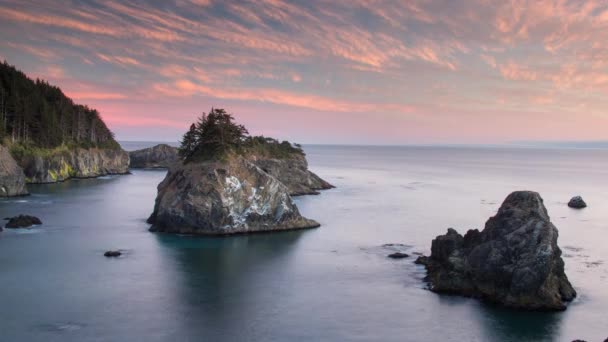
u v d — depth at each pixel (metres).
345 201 140.00
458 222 105.38
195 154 98.50
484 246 59.44
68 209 116.00
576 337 47.22
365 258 74.44
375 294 58.41
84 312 51.69
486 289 57.22
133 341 45.03
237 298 56.78
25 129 173.12
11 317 50.09
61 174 181.75
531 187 190.62
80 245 80.50
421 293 58.72
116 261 71.44
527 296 54.28
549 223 57.75
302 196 151.75
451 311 53.22
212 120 98.81
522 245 56.47
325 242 85.06
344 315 52.06
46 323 48.69
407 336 47.12
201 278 64.06
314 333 47.56
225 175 91.44
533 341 46.25
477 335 47.50
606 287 60.69
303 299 56.69
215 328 48.25
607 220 110.81
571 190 181.00
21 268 67.12
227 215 90.56
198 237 87.75
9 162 136.50
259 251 78.31
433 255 67.88
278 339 46.06
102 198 136.50
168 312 52.16
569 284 58.75
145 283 61.66
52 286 59.84
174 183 95.69
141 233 90.38
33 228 93.12
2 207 115.88
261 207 93.62
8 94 173.50
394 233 93.06
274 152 168.25
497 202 140.62
